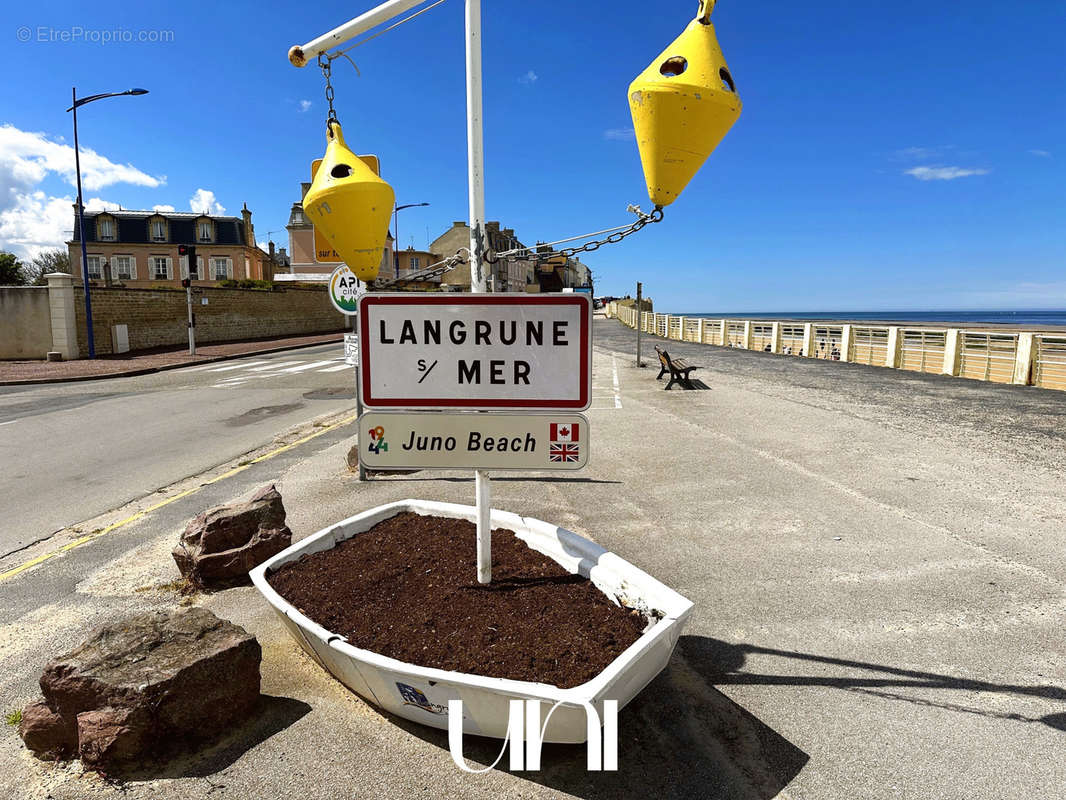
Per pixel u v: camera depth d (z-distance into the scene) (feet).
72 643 11.28
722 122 8.93
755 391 39.81
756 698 9.28
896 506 17.35
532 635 8.81
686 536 15.67
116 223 183.62
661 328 127.95
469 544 12.00
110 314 79.00
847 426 27.99
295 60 12.58
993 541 14.79
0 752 8.39
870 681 9.63
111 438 31.24
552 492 19.57
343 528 12.71
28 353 72.84
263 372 61.82
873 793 7.39
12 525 18.52
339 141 11.93
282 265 267.59
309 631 8.96
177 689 8.03
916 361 53.67
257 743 8.36
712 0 9.10
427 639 8.88
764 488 19.25
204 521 13.79
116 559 15.35
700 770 7.81
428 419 10.14
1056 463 21.38
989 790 7.39
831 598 12.30
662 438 26.37
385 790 7.52
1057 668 9.85
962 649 10.44
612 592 9.86
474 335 9.91
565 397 9.93
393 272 165.99
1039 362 41.47
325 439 29.76
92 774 7.86
